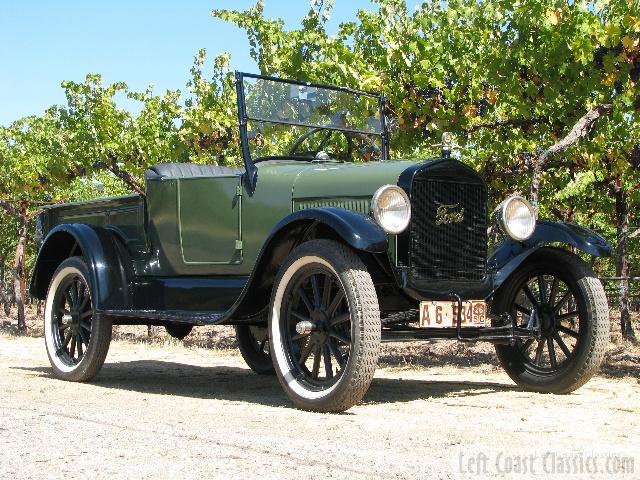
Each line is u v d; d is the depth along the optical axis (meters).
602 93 7.69
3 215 20.12
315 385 4.55
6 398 4.95
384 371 6.89
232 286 5.50
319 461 3.08
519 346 5.62
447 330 4.86
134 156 12.79
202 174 6.21
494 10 8.05
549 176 9.28
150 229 5.97
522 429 3.85
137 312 5.55
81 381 6.07
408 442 3.49
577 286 5.32
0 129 16.34
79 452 3.21
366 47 9.15
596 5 7.64
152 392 5.49
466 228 4.95
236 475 2.84
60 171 13.34
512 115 8.72
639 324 13.41
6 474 2.85
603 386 5.73
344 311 5.02
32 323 17.53
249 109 5.64
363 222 4.45
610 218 12.45
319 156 5.94
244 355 6.92
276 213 5.23
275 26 10.09
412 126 8.63
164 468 2.94
